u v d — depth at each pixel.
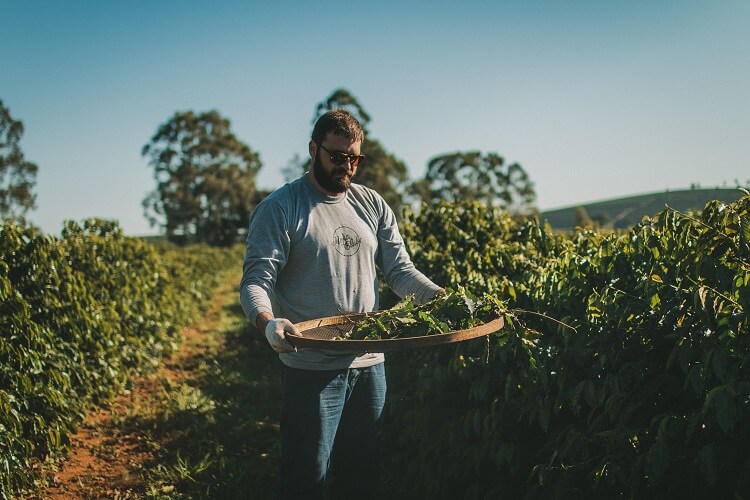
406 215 6.16
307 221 2.96
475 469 3.23
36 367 5.12
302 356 2.92
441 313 2.92
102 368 6.64
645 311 2.56
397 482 4.12
